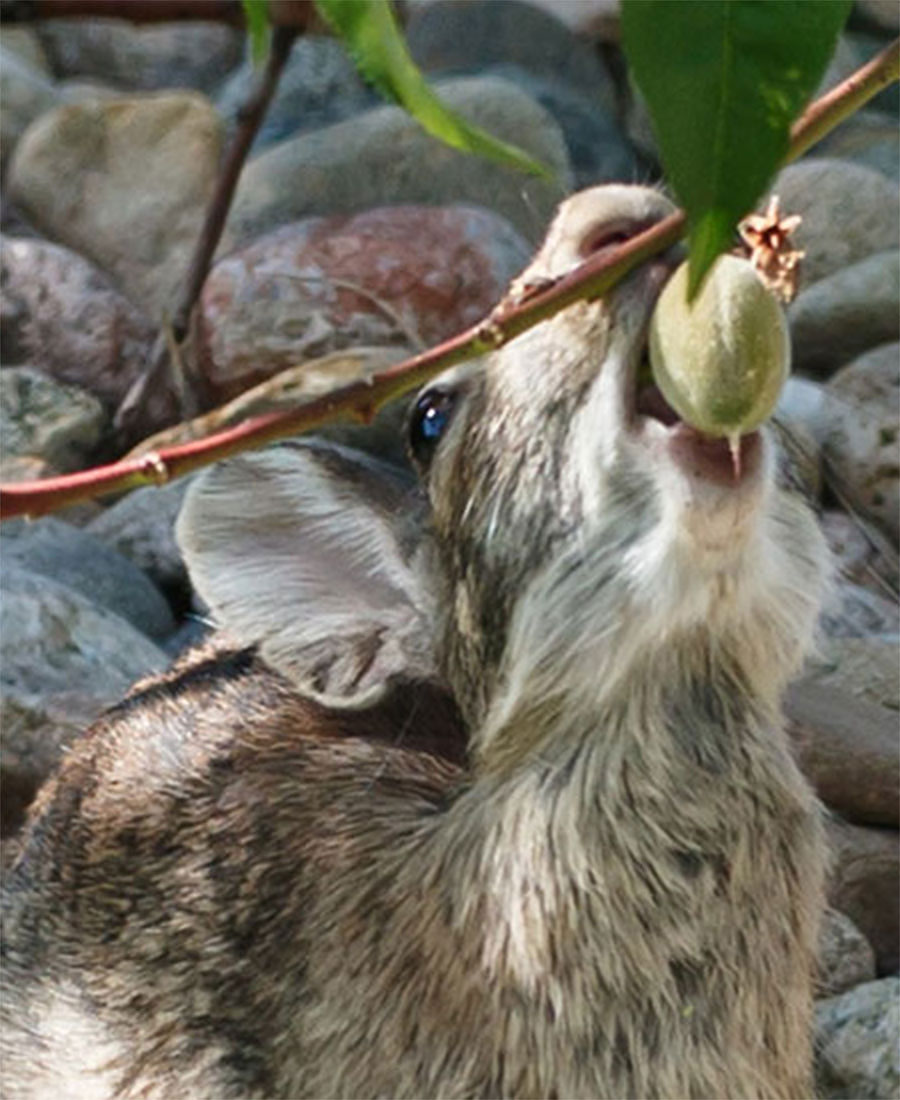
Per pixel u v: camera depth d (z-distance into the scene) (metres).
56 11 13.96
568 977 8.73
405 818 9.08
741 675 8.70
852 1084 11.89
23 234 19.45
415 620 9.39
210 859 9.37
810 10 5.45
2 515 7.41
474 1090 8.82
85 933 9.66
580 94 21.72
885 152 20.80
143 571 15.89
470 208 18.11
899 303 17.94
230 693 9.87
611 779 8.71
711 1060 8.80
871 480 16.48
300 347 17.14
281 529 9.54
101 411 17.19
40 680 13.88
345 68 21.38
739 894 8.79
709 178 5.46
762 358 6.95
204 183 19.44
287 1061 9.08
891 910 13.34
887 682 14.41
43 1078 9.63
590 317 8.27
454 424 8.98
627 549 8.36
